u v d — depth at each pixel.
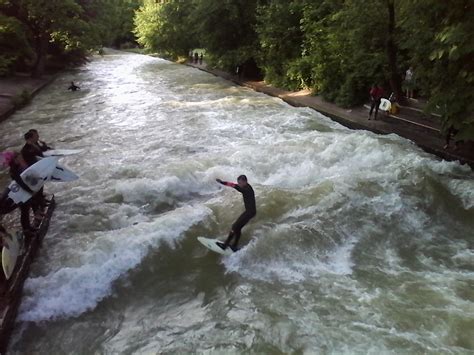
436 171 11.62
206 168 11.88
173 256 8.60
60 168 9.07
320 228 9.08
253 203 8.37
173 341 6.54
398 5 14.68
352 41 19.00
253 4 31.69
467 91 11.54
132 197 10.80
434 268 8.21
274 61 28.14
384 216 9.66
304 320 6.82
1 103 21.88
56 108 21.95
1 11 30.36
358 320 6.79
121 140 15.74
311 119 18.58
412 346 6.23
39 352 6.43
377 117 17.69
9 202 8.03
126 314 7.21
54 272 7.87
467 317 6.76
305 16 25.20
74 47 35.41
